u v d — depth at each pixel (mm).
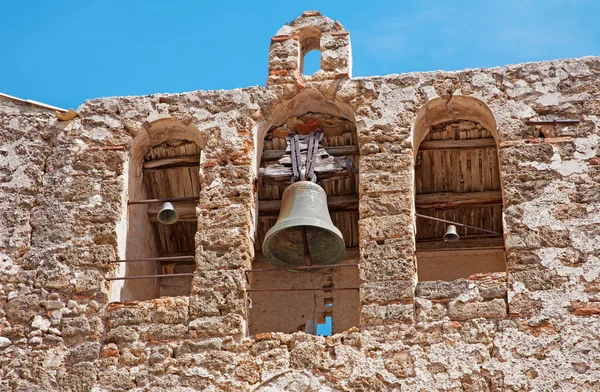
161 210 19828
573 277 17859
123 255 19562
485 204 21375
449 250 19453
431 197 21391
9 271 19125
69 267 19047
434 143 20828
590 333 17328
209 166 19766
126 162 20188
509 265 18094
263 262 21953
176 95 20578
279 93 20422
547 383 17031
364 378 17422
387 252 18500
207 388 17641
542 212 18516
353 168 20031
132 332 18281
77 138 20359
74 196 19750
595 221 18328
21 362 18203
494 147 20797
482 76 19969
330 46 20844
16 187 19938
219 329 18141
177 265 22125
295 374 17594
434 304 17953
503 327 17578
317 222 19141
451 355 17438
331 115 20688
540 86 19750
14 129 20547
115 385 17844
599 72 19812
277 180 20062
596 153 19016
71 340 18359
